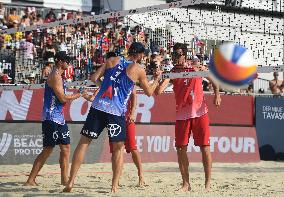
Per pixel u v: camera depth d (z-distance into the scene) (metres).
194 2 15.28
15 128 21.66
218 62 9.85
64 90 14.34
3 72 27.00
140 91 23.73
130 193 13.28
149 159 23.39
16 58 28.98
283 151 26.45
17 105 21.75
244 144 25.47
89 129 12.77
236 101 25.61
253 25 34.75
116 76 12.75
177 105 13.92
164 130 23.98
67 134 14.75
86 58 29.08
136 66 12.80
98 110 12.72
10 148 21.48
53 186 14.73
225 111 25.30
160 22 34.00
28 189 14.09
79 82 16.72
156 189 14.38
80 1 41.62
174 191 13.78
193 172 19.83
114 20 35.62
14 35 31.20
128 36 31.88
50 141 14.45
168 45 31.17
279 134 26.45
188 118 13.70
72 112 22.39
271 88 30.80
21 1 39.53
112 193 13.25
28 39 31.50
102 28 33.59
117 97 12.75
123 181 16.33
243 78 9.80
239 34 34.44
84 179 16.70
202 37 33.56
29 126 21.91
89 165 21.52
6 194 12.95
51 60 24.98
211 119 24.97
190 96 13.72
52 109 14.43
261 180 17.38
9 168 19.98
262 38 34.44
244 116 25.73
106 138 22.97
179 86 13.81
